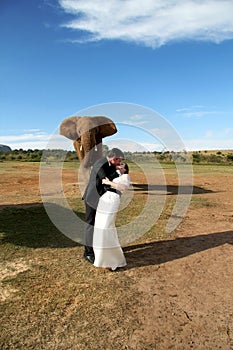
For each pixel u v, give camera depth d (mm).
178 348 2980
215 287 4176
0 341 3025
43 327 3250
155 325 3326
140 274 4523
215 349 2975
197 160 32594
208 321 3418
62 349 2930
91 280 4305
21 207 8578
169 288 4129
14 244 5676
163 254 5320
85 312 3533
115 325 3305
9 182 14641
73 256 5172
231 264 4914
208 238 6203
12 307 3609
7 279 4312
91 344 3004
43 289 4035
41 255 5199
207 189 13070
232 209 9094
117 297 3865
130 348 2961
